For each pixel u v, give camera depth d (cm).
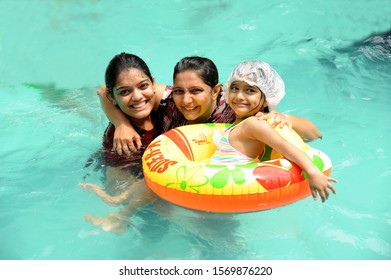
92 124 607
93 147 557
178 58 739
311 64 712
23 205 467
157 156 446
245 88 447
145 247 418
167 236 429
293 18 830
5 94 681
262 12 849
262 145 449
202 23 833
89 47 784
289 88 654
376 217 443
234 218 434
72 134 585
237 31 803
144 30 819
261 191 397
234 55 740
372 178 490
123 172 487
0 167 524
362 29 804
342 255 404
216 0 892
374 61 722
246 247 415
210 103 493
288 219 439
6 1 897
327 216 443
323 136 555
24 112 635
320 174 398
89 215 448
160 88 523
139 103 484
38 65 746
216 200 400
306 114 598
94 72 727
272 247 414
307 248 412
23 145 564
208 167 414
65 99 668
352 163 512
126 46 779
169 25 829
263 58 730
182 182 409
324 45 764
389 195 468
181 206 423
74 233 432
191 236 429
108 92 504
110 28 829
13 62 752
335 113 600
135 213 452
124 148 492
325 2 873
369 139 550
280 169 406
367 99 632
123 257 407
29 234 432
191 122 511
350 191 473
